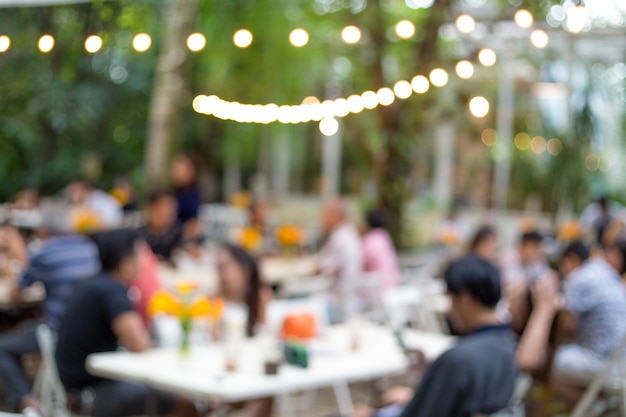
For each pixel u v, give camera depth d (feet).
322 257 33.37
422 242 43.01
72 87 51.83
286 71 41.27
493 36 40.24
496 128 48.70
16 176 55.01
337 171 55.72
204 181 60.13
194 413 20.97
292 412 27.17
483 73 44.80
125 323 20.66
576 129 44.45
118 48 38.73
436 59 36.91
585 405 19.58
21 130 52.80
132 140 57.11
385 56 38.11
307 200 57.98
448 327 29.09
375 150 40.65
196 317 19.80
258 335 23.45
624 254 24.56
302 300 31.14
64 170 55.83
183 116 59.21
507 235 48.47
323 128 44.70
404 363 20.97
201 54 42.04
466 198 50.83
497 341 15.79
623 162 46.96
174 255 31.55
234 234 42.78
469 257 16.39
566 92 44.14
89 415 20.97
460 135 51.08
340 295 32.30
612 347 22.94
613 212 46.16
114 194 46.24
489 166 50.06
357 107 26.55
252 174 62.23
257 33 39.73
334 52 40.37
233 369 19.40
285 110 27.40
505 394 15.56
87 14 29.22
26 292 26.68
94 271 24.99
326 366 20.27
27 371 26.37
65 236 24.90
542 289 21.58
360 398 29.43
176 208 34.14
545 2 31.83
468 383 15.14
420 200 46.75
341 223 33.58
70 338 20.88
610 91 44.50
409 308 27.91
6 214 39.68
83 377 20.81
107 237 21.12
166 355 20.71
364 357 21.31
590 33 38.32
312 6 40.09
